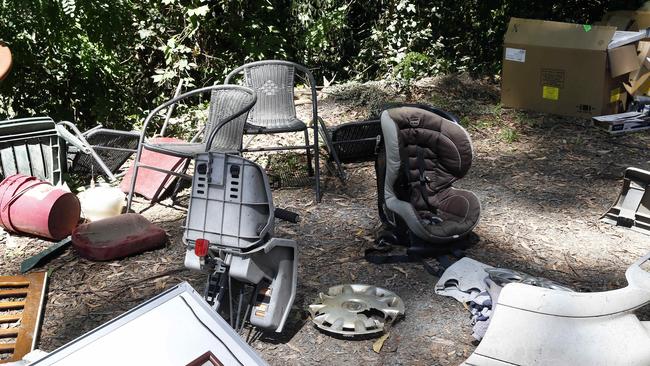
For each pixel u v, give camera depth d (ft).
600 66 20.16
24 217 13.33
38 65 21.13
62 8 19.15
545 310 9.00
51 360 6.34
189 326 6.91
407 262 12.64
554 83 21.13
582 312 8.94
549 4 27.99
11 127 14.75
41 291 11.50
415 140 12.99
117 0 20.43
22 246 13.50
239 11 26.78
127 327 6.72
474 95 23.81
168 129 20.98
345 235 13.80
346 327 10.27
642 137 19.65
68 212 13.52
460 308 11.14
